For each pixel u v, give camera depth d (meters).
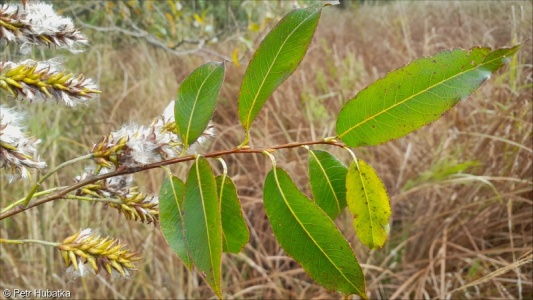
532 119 0.67
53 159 0.65
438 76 0.17
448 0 1.09
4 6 0.15
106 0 0.74
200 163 0.16
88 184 0.18
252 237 0.68
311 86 0.97
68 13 0.74
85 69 0.82
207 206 0.16
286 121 0.86
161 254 0.62
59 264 0.60
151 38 0.74
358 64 0.98
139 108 0.82
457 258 0.60
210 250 0.16
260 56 0.18
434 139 0.74
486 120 0.73
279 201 0.18
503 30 0.90
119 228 0.63
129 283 0.57
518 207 0.63
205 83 0.17
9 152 0.14
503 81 0.80
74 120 0.82
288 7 0.75
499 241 0.62
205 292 0.60
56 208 0.66
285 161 0.74
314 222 0.18
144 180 0.68
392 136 0.18
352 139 0.19
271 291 0.61
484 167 0.66
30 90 0.14
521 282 0.51
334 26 1.37
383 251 0.64
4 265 0.58
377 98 0.18
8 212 0.16
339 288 0.18
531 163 0.63
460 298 0.56
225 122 0.93
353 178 0.19
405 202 0.70
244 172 0.78
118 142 0.16
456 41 0.93
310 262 0.18
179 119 0.17
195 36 0.85
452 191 0.64
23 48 0.16
